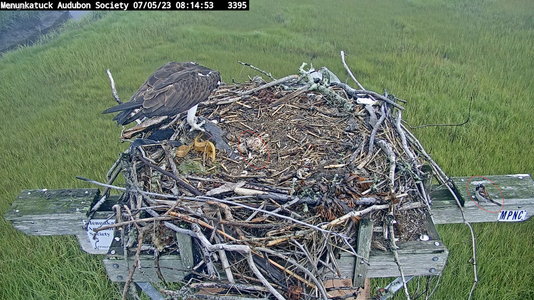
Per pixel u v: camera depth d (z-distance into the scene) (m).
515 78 10.34
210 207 3.69
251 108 5.23
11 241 6.18
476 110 8.84
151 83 4.82
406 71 10.60
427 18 15.18
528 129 8.18
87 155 7.77
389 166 4.04
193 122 4.67
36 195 4.31
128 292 4.20
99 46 13.09
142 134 4.93
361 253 3.56
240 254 3.66
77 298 5.32
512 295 5.32
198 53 12.25
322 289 3.23
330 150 4.40
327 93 5.25
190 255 3.61
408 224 3.91
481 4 16.48
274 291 3.23
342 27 14.47
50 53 12.72
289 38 13.38
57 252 6.07
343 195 3.69
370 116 4.77
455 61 11.52
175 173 4.04
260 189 3.84
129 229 3.83
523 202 4.04
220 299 3.49
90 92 10.37
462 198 4.09
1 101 10.35
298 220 3.59
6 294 5.48
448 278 5.43
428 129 8.07
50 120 9.20
